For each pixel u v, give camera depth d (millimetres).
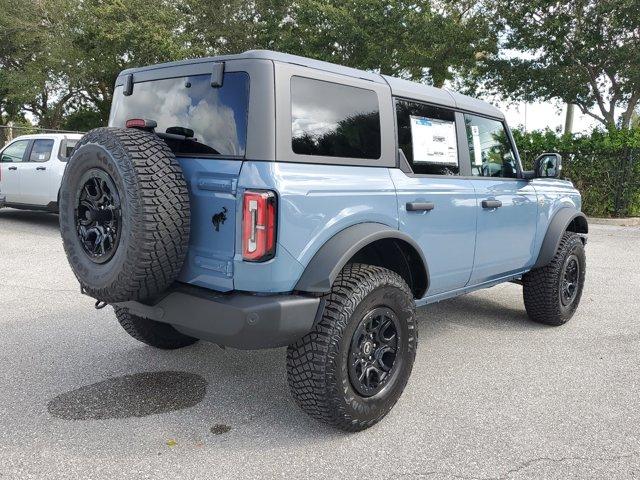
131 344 4551
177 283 3078
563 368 4191
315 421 3299
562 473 2775
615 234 11930
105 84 27188
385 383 3242
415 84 3865
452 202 3863
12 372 3939
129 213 2699
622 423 3312
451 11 19719
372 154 3363
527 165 15000
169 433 3125
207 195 2875
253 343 2805
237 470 2768
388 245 3514
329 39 19562
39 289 6250
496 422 3311
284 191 2754
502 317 5621
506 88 19688
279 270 2775
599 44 17047
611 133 14219
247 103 2842
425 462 2863
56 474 2695
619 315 5723
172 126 3184
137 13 21328
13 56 26531
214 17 24438
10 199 11227
